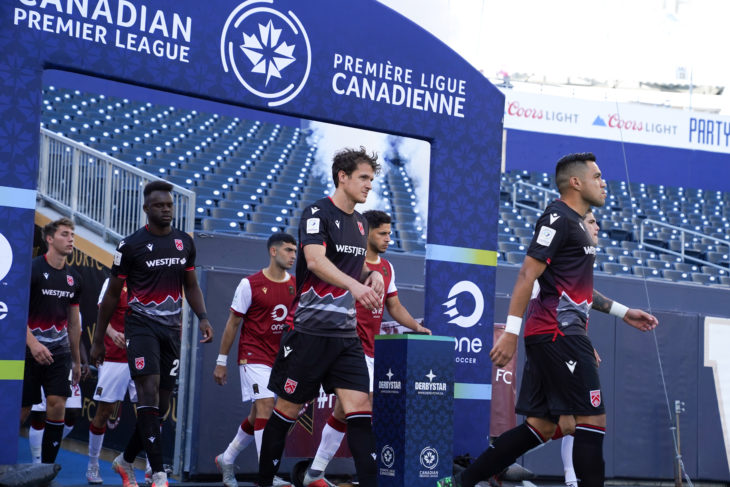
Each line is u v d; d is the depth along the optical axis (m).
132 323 6.58
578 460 5.44
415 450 5.71
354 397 5.66
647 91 33.72
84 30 6.26
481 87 8.02
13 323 5.95
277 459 5.75
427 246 7.71
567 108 24.58
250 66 6.91
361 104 7.39
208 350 8.09
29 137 6.04
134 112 22.75
